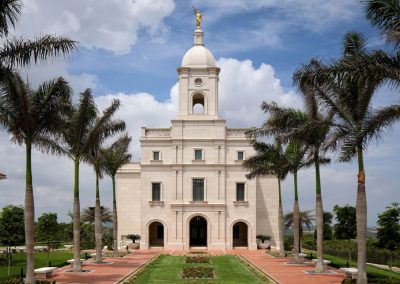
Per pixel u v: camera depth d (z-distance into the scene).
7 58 25.80
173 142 69.94
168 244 68.69
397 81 24.42
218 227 68.69
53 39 26.06
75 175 40.47
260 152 52.16
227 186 69.69
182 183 69.56
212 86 71.44
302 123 38.34
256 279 36.09
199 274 38.47
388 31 22.30
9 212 44.94
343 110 30.61
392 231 37.62
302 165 48.12
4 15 23.34
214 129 70.19
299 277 36.66
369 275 36.09
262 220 72.94
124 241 73.25
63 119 32.50
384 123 26.08
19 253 58.38
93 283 33.41
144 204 69.62
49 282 31.42
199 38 74.62
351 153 27.52
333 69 25.67
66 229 78.56
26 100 30.02
